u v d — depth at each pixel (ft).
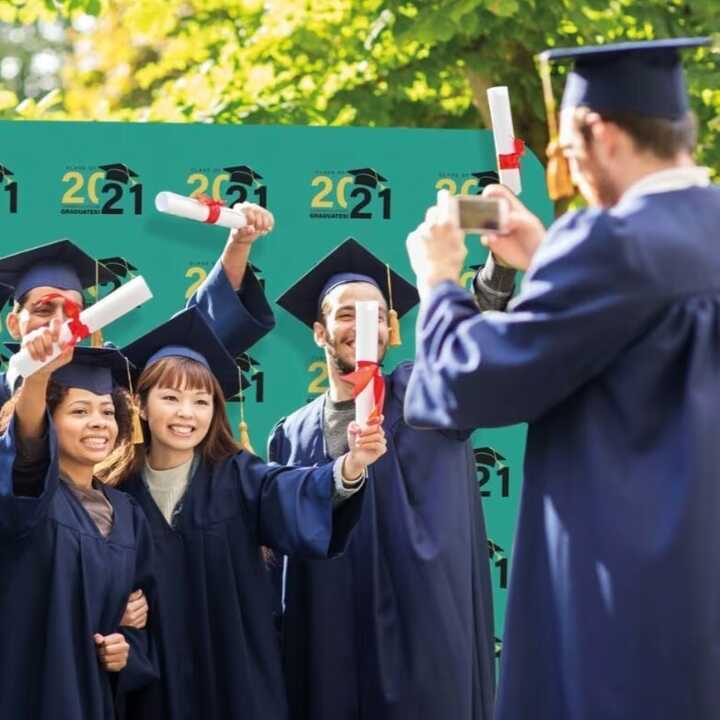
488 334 21.17
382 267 34.12
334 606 32.35
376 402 29.58
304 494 30.73
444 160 39.04
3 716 28.91
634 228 20.76
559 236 21.08
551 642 21.72
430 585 32.30
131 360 31.91
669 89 21.52
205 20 60.70
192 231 38.65
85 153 38.45
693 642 20.63
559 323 20.75
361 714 32.40
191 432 30.99
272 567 33.32
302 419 33.50
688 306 20.80
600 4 52.80
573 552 21.26
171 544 31.07
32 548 29.19
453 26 51.55
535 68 54.60
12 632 29.07
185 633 30.96
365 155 38.93
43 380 27.35
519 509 22.12
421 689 32.17
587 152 21.74
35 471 28.19
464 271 38.50
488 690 33.09
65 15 58.54
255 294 33.96
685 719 20.75
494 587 38.65
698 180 21.50
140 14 61.36
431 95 57.11
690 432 20.59
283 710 31.19
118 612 29.84
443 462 32.96
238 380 32.60
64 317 33.27
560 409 21.59
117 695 30.25
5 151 38.32
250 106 55.88
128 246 38.55
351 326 32.86
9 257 34.04
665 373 20.89
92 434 29.86
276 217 38.83
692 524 20.54
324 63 56.59
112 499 30.50
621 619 20.85
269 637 31.27
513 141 26.94
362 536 32.53
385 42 54.39
